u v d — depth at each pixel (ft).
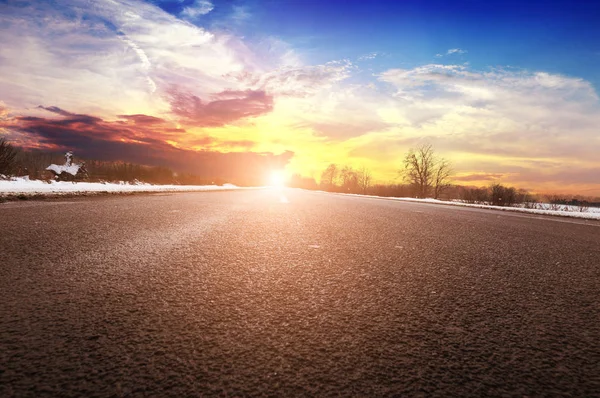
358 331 5.48
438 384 4.00
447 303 7.08
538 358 4.78
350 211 34.60
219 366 4.21
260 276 8.65
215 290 7.35
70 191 39.40
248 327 5.45
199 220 20.26
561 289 8.47
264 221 21.45
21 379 3.73
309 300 6.95
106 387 3.66
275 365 4.29
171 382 3.81
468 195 117.70
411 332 5.53
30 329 5.02
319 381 3.97
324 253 12.01
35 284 7.23
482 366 4.49
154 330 5.18
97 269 8.64
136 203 31.83
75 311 5.81
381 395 3.72
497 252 13.58
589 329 5.90
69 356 4.28
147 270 8.77
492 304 7.12
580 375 4.34
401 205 55.62
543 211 52.42
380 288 7.99
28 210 21.49
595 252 14.73
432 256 12.19
